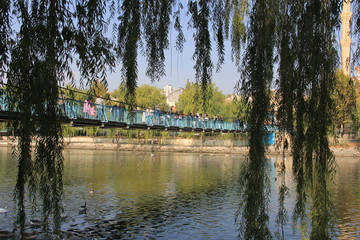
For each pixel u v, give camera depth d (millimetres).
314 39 5262
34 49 4160
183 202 17188
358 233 12266
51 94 4234
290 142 5535
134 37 5117
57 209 4504
